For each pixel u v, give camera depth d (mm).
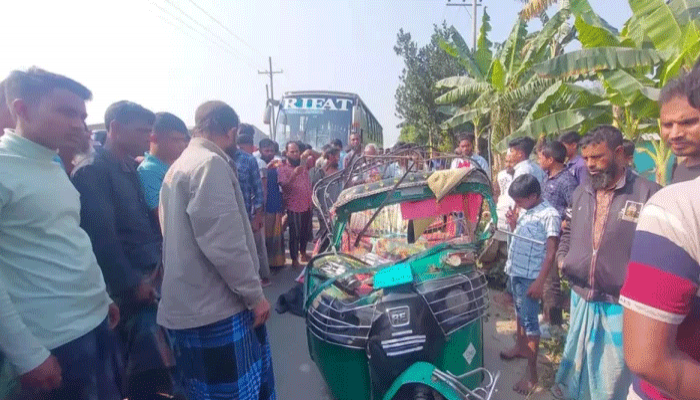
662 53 6277
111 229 2688
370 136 17328
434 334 2527
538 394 3326
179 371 2648
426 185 2916
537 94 9953
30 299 2033
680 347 1229
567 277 2777
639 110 6449
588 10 7977
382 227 3918
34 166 2066
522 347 3832
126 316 2850
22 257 2016
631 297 1190
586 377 2705
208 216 2248
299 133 12805
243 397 2508
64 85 2113
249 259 2363
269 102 13453
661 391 1195
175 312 2385
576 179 4840
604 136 2488
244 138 5680
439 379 2285
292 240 6906
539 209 3348
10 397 2066
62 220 2143
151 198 3328
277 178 6598
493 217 3121
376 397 2559
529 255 3350
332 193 5191
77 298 2168
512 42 10758
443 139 18016
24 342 1858
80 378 2170
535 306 3385
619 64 6414
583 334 2668
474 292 2797
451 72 18406
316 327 2871
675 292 1118
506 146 8562
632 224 2441
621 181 2520
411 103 19500
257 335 2736
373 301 2631
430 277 2656
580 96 7926
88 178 2686
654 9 6332
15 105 2033
